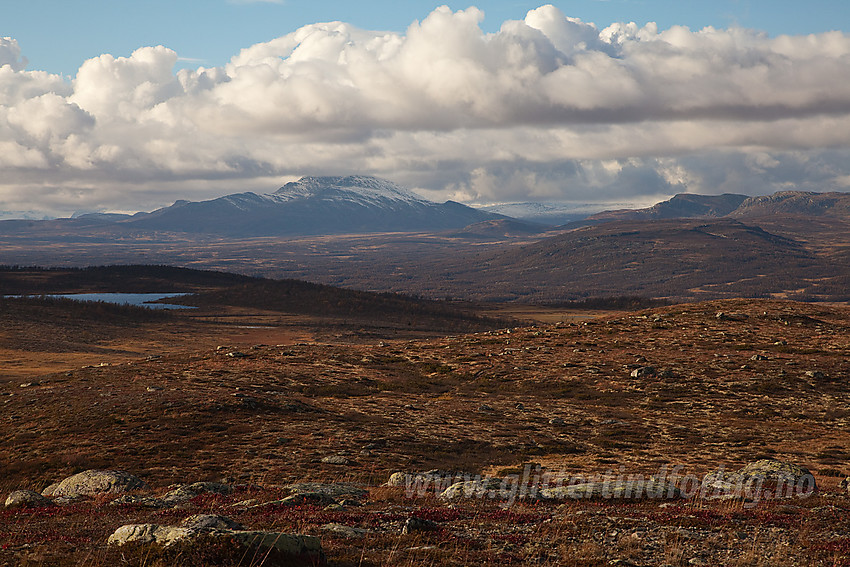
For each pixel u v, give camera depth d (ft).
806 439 204.33
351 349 411.54
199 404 233.76
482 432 214.48
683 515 84.33
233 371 324.60
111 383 290.35
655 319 435.12
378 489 119.14
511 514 84.99
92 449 185.06
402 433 206.90
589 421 236.02
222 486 116.78
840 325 395.55
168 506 95.76
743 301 484.74
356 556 60.75
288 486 114.73
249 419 219.82
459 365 354.54
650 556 65.77
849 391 269.03
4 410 243.19
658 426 227.40
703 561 64.39
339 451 181.47
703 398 270.05
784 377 288.30
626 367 323.98
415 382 323.37
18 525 76.23
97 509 92.27
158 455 177.27
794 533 75.66
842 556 65.72
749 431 216.95
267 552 52.95
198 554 51.67
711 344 362.53
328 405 253.85
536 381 312.29
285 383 301.22
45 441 197.36
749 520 81.41
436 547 65.31
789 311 434.71
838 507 92.48
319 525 74.74
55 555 56.03
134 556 52.54
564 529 76.23
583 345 382.83
